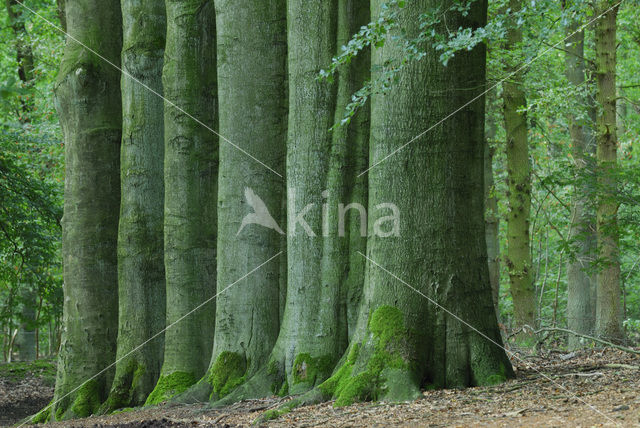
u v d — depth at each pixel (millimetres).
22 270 18766
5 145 18531
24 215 17797
